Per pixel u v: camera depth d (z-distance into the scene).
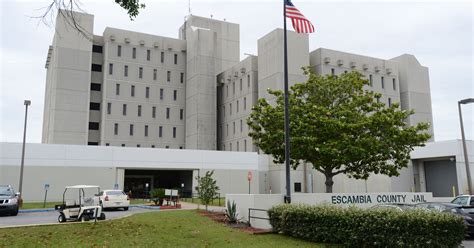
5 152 37.88
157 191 31.55
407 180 47.34
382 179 40.88
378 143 19.98
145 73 66.38
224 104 66.88
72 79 58.31
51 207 29.72
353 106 21.59
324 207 13.42
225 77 66.75
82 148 40.97
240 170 49.03
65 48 58.47
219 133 67.88
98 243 12.06
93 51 65.06
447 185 46.25
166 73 68.19
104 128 61.75
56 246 11.52
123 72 64.62
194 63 65.81
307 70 24.89
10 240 12.57
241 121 61.28
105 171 41.59
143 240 12.73
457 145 42.69
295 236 13.80
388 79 62.47
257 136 22.28
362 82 22.75
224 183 47.78
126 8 11.02
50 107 59.81
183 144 67.69
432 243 10.62
